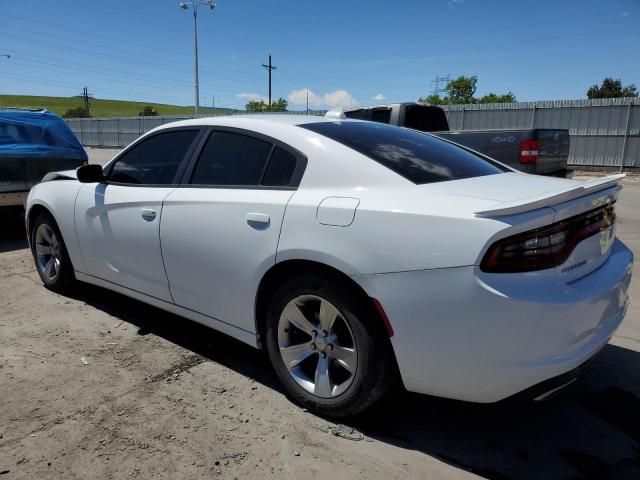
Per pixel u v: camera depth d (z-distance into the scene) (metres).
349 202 2.38
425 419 2.63
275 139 2.85
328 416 2.59
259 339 2.86
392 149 2.82
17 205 6.37
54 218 4.17
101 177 3.71
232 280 2.83
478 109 20.09
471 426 2.57
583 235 2.25
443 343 2.12
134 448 2.34
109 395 2.79
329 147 2.66
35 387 2.87
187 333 3.65
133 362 3.20
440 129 9.69
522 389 2.06
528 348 2.01
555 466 2.27
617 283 2.37
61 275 4.27
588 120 17.88
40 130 6.82
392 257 2.19
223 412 2.64
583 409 2.74
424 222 2.15
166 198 3.17
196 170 3.16
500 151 7.26
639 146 17.03
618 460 2.32
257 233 2.66
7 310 4.05
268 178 2.79
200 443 2.38
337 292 2.39
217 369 3.12
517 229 1.98
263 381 2.98
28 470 2.19
